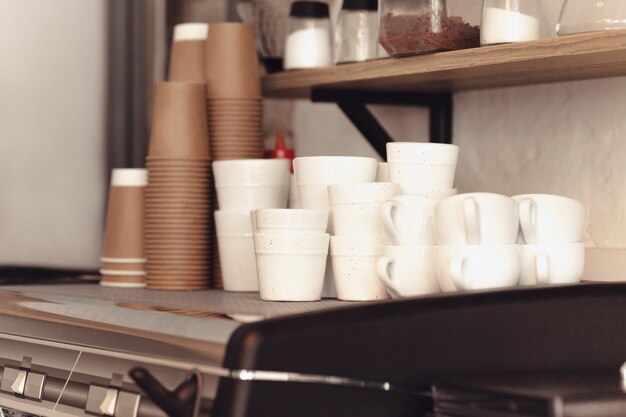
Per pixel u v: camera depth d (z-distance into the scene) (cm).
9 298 184
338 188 175
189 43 222
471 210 156
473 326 146
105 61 246
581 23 168
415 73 195
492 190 225
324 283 186
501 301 149
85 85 243
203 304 161
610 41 162
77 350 163
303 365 135
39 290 192
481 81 209
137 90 250
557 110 211
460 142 233
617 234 200
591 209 204
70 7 241
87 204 243
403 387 142
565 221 164
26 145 234
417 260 166
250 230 196
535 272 162
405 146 175
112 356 155
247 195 196
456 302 146
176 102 207
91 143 244
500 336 148
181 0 254
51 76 239
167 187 205
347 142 257
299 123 265
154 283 205
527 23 179
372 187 172
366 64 205
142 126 251
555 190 212
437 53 190
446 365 145
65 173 240
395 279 166
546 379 142
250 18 245
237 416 132
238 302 168
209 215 209
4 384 176
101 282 216
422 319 143
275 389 133
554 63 179
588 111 205
